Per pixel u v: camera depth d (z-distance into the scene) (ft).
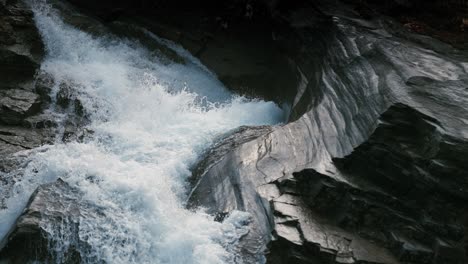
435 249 23.67
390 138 25.99
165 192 29.27
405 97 27.27
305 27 42.78
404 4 45.19
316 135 30.12
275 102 43.14
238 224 26.71
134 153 33.04
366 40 36.27
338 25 39.40
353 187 25.70
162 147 34.14
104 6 48.34
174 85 44.45
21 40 40.06
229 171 30.14
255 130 35.42
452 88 28.45
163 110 38.70
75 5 48.14
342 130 29.07
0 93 35.91
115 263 25.27
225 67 45.65
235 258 25.18
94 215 26.55
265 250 25.11
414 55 33.83
